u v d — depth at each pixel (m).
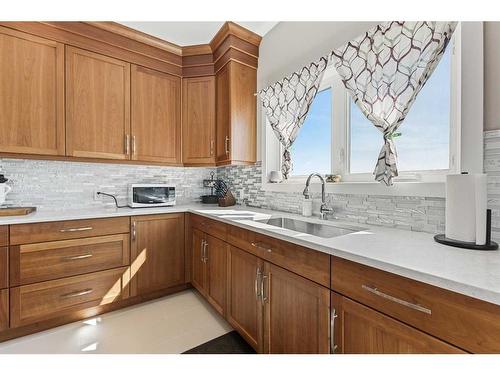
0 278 1.71
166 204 2.74
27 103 1.99
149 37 2.53
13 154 1.96
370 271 0.93
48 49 2.07
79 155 2.21
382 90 1.41
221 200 2.78
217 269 2.05
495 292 0.63
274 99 2.29
